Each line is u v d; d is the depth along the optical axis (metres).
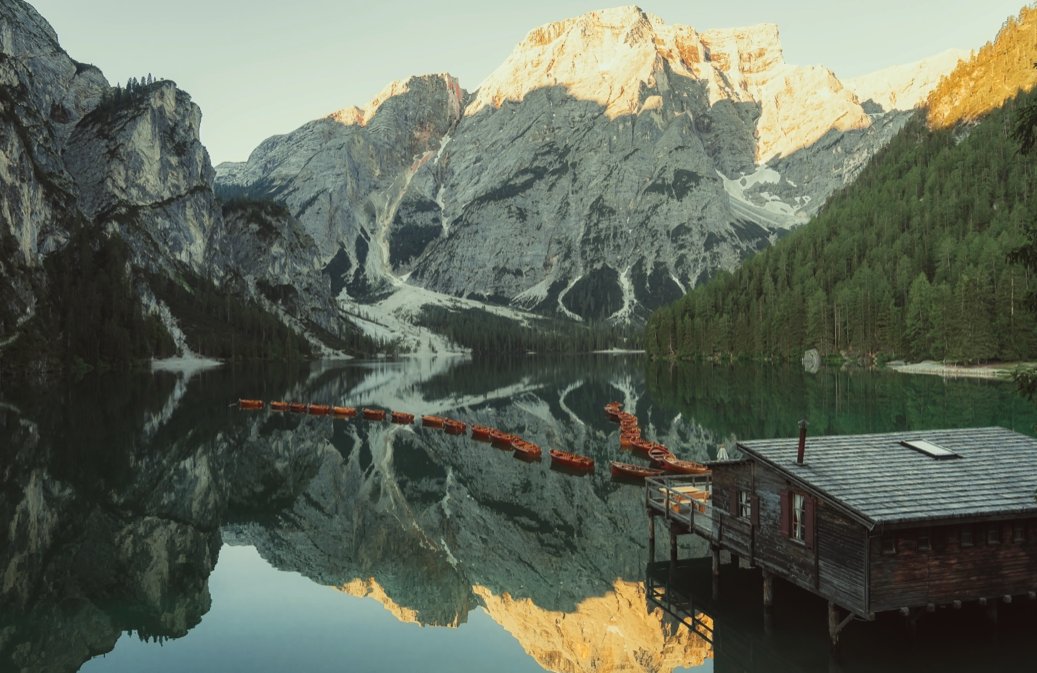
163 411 110.94
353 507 56.75
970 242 183.38
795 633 28.88
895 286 188.62
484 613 35.31
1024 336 142.62
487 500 58.38
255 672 28.23
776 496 29.23
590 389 154.25
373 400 136.75
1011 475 28.08
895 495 26.02
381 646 31.17
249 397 138.25
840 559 25.91
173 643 31.27
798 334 199.25
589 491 60.19
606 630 32.22
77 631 32.50
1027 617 29.25
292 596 37.69
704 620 32.03
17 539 45.38
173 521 51.56
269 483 64.38
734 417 92.00
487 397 141.00
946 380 133.88
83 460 69.31
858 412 89.50
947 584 25.70
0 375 177.88
